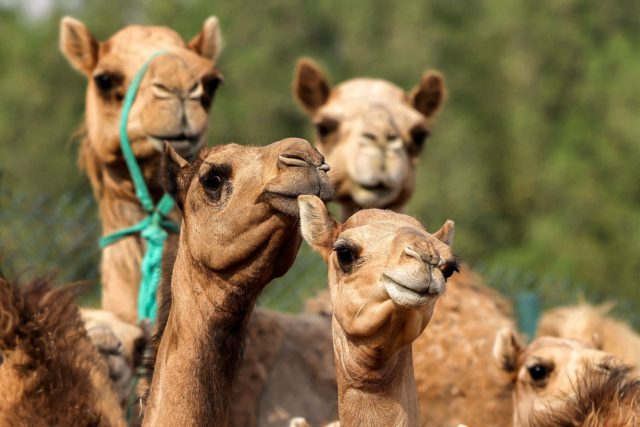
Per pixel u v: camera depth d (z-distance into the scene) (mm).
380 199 26719
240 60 114875
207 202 16391
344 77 122250
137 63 23703
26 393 18328
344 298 15172
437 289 14539
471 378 25141
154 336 18531
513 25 123938
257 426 24844
